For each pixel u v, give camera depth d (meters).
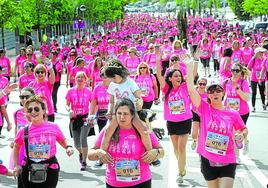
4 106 14.39
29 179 9.38
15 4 43.22
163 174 13.78
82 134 14.23
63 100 27.83
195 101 9.81
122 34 69.88
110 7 78.50
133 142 7.91
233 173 9.76
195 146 11.63
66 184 12.99
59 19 58.84
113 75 11.30
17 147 9.52
